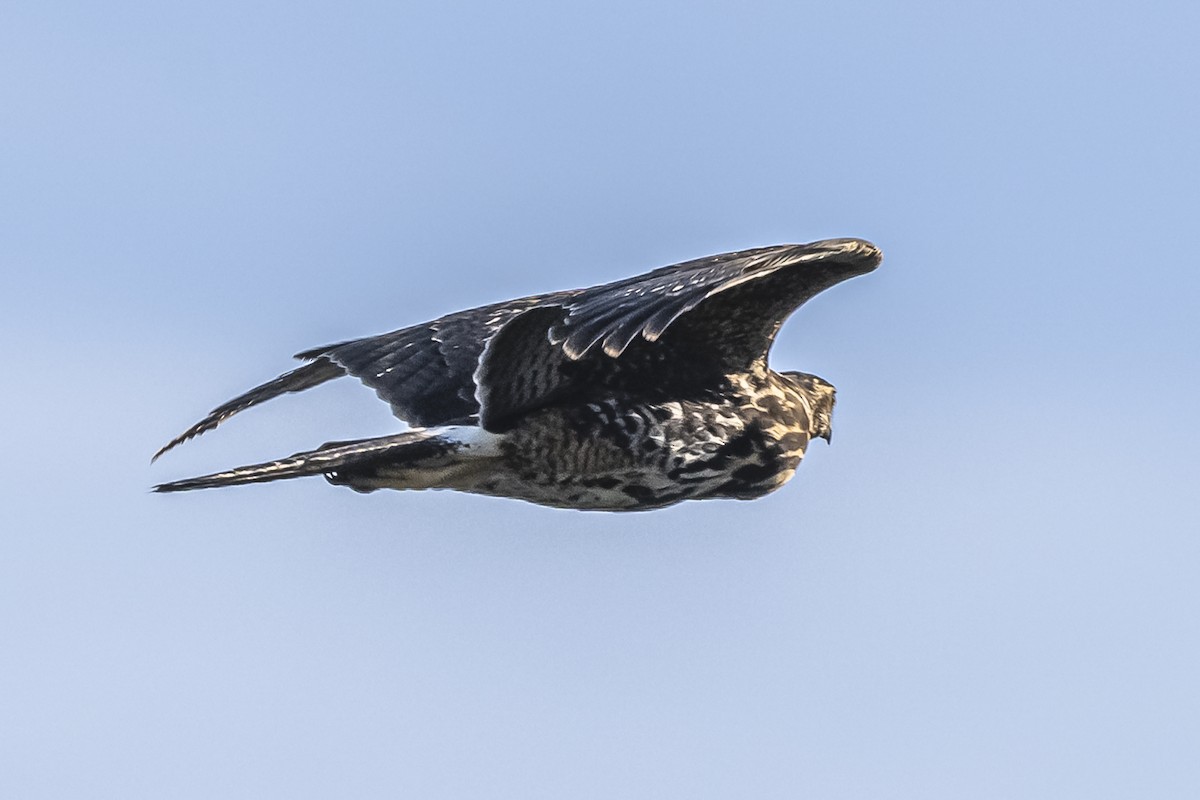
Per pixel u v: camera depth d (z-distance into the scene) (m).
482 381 13.12
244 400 14.73
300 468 13.32
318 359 14.59
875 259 13.46
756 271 12.09
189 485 13.16
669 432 14.10
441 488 13.95
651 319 11.52
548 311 12.60
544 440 13.84
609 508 14.55
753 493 14.73
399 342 14.09
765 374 14.59
